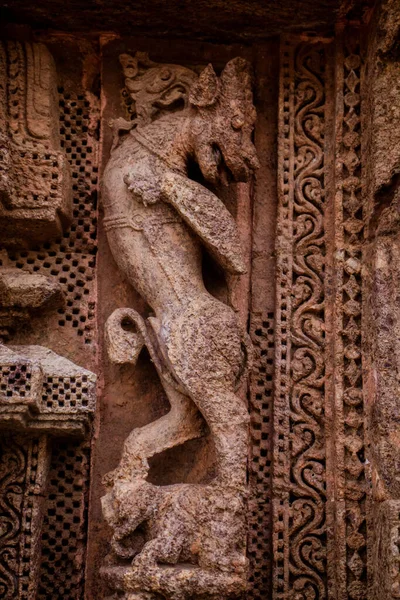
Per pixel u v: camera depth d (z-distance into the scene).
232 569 6.17
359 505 6.55
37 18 7.16
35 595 6.40
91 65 7.31
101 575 6.31
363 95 7.04
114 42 7.30
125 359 6.60
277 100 7.23
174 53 7.31
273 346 6.87
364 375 6.68
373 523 6.44
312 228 6.98
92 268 7.00
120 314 6.69
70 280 6.96
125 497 6.29
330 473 6.64
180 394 6.52
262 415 6.79
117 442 6.74
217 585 6.12
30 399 6.25
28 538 6.39
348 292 6.80
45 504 6.61
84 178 7.11
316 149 7.09
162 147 6.81
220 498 6.27
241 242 6.97
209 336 6.45
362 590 6.43
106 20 7.18
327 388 6.76
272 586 6.52
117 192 6.82
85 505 6.65
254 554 6.62
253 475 6.71
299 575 6.52
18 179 6.73
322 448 6.70
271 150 7.19
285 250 6.93
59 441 6.71
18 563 6.36
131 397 6.81
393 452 6.39
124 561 6.34
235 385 6.52
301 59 7.23
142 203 6.71
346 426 6.66
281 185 7.02
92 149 7.16
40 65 6.99
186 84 7.09
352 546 6.48
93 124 7.20
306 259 6.93
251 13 7.09
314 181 7.03
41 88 6.94
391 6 6.68
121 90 7.23
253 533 6.64
